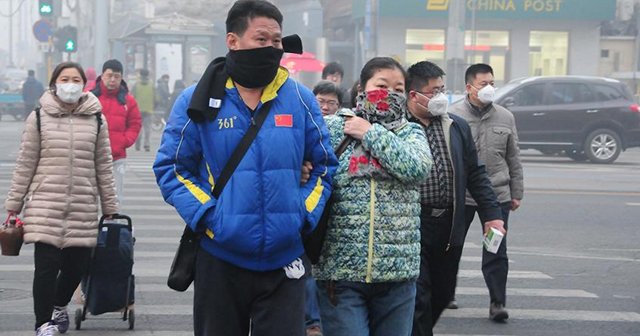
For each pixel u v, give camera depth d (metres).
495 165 9.16
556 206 17.52
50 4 36.25
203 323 5.03
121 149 11.09
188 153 4.96
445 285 6.78
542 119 27.05
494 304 9.14
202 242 4.99
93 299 8.17
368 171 5.37
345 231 5.38
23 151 7.87
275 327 4.98
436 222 6.64
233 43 4.91
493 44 46.38
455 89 37.88
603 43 47.50
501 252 9.12
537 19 45.66
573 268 12.02
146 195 17.91
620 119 27.31
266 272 4.96
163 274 10.87
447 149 6.70
